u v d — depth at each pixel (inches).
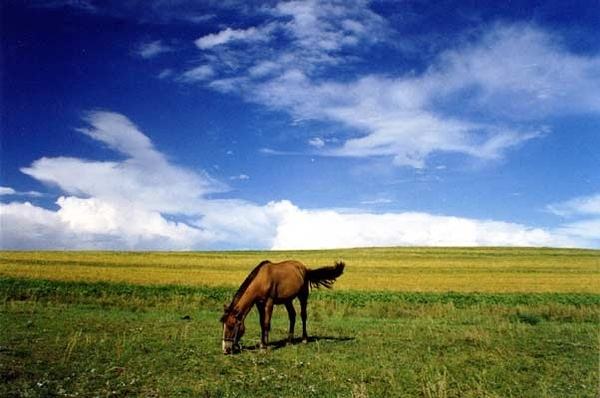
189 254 3518.7
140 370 468.4
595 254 3673.7
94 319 786.8
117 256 3083.2
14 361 476.4
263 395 405.1
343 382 444.8
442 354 569.6
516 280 2100.1
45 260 2571.4
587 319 948.0
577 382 461.7
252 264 2723.9
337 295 1409.9
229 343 553.0
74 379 432.8
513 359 547.8
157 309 989.2
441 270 2566.4
